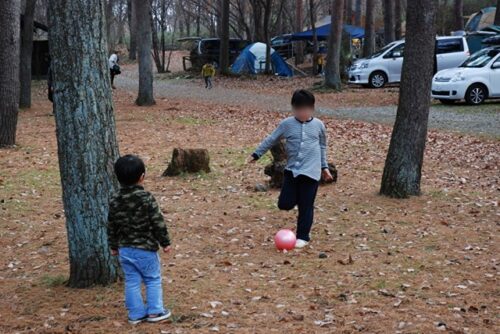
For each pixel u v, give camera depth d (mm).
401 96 8656
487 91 20797
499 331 4516
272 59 37938
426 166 11555
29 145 13531
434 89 21297
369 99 24266
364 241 6863
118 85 32531
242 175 10547
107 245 5363
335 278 5703
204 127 16578
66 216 5344
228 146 13453
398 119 8688
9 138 13180
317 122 6539
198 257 6414
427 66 8414
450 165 11695
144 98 21734
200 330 4562
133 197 4535
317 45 39969
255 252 6551
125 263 4605
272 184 9531
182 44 64875
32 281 5754
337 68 28016
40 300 5195
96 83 5090
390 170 8797
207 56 42156
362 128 16484
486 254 6410
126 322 4715
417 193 8852
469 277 5715
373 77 28500
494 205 8469
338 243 6805
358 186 9617
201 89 30906
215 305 5043
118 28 69812
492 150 13062
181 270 5980
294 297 5238
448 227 7414
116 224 4590
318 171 6523
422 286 5469
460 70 20938
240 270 5977
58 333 4582
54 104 5133
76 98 5039
